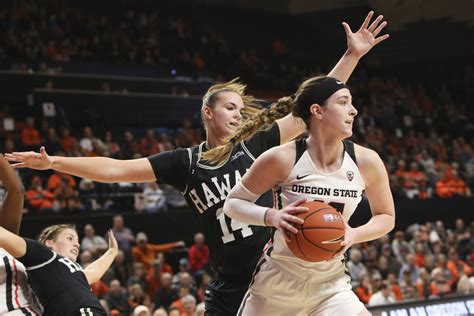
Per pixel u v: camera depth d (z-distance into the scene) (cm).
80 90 1966
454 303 977
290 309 389
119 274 1141
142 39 2359
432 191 1869
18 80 1894
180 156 445
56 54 2098
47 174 1519
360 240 364
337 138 367
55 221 1328
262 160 372
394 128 2345
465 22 2762
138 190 1512
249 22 2873
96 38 2242
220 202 429
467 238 1584
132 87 2073
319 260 351
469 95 2700
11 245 398
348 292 387
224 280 432
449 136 2373
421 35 2845
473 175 2089
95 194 1429
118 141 1789
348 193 371
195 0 2773
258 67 2519
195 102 2067
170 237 1441
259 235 423
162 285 1105
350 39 446
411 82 2836
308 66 2739
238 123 453
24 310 404
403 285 1215
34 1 2253
